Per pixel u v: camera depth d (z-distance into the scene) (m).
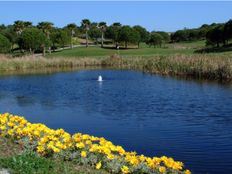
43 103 29.03
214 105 26.05
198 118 21.89
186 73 46.91
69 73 57.25
